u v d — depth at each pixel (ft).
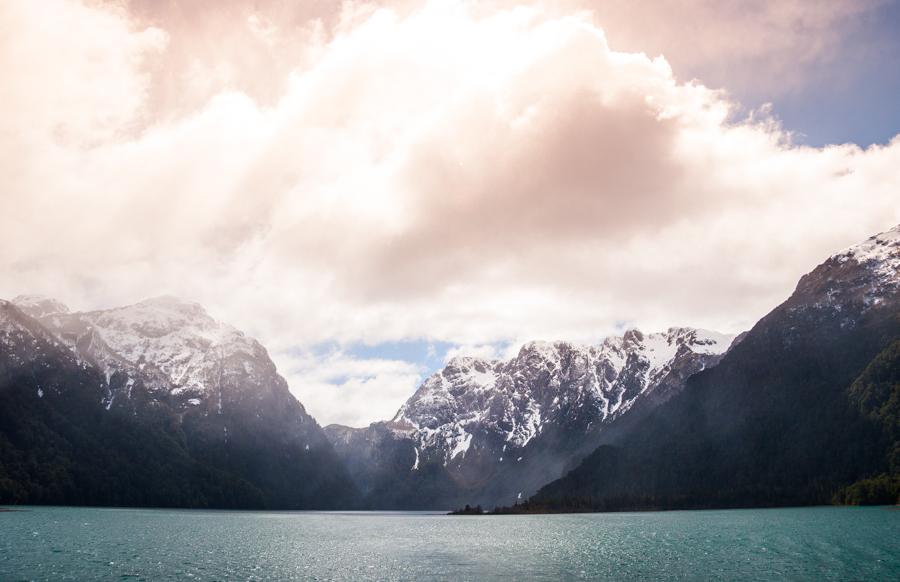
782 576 379.76
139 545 543.39
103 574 385.91
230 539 644.69
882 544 499.51
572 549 547.90
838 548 484.33
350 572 422.41
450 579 393.70
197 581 374.43
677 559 459.32
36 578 367.45
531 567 440.45
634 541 595.47
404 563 467.52
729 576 384.88
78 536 600.80
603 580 382.63
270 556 502.79
